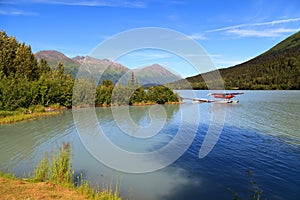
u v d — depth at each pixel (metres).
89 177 11.01
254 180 10.91
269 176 11.36
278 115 31.69
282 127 23.31
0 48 51.62
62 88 45.44
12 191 7.72
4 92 35.12
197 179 11.01
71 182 9.23
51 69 64.56
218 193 9.67
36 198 7.24
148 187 10.11
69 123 26.42
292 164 12.90
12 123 27.38
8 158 14.09
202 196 9.43
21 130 23.08
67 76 55.31
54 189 8.20
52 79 47.75
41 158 13.93
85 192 8.11
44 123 27.00
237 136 19.42
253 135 19.81
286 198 9.27
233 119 28.39
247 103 47.06
